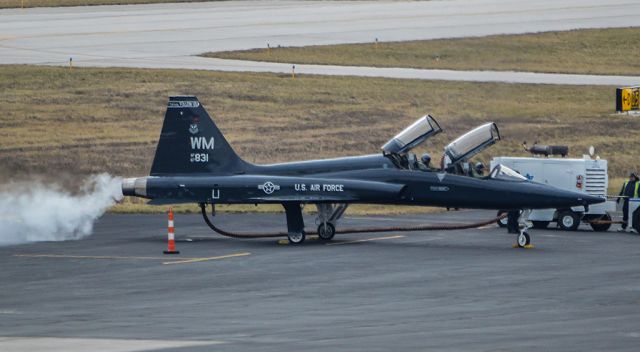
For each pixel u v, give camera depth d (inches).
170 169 4943.4
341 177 4862.2
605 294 3405.5
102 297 3373.5
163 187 4877.0
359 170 4874.5
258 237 4953.3
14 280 3754.9
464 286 3582.7
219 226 5575.8
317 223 5689.0
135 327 2812.5
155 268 4042.8
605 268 4042.8
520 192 4734.3
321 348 2488.9
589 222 5536.4
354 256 4394.7
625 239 5123.0
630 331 2728.8
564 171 5644.7
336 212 4968.0
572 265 4128.9
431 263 4180.6
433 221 5984.3
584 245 4840.1
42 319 2957.7
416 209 6756.9
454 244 4849.9
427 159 4921.3
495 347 2495.1
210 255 4421.8
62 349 2496.3
